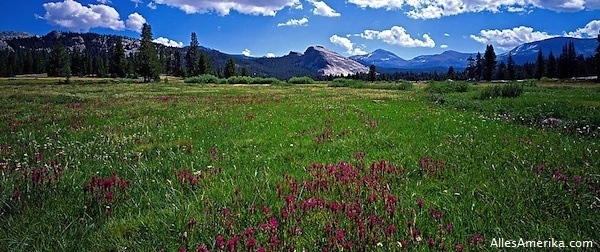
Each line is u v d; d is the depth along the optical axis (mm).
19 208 4602
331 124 13398
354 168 6523
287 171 6711
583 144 8320
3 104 25312
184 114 18094
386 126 12430
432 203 4773
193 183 5762
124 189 5359
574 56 140125
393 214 4277
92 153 8328
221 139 10539
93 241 3846
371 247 3615
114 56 153000
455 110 19250
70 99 30406
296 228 4012
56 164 7020
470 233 3980
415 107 20906
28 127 13312
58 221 4273
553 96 27469
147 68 124625
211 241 3777
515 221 4121
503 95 29609
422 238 3744
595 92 35812
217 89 61844
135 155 7973
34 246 3703
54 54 168500
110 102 28047
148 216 4469
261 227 3938
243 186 5617
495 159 7016
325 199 4910
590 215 4145
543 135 9945
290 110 19609
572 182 5324
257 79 122250
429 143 9078
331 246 3598
